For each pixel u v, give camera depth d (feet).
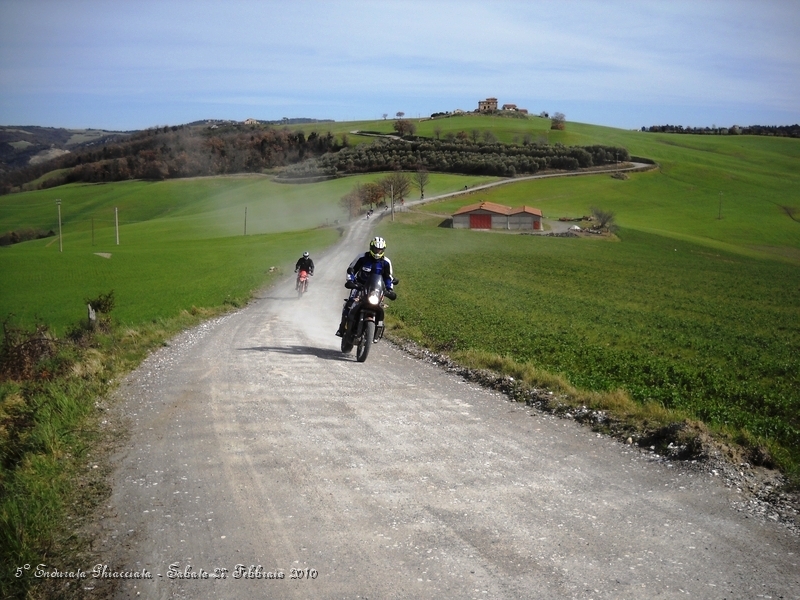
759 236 398.01
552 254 268.41
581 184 542.98
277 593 14.67
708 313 129.08
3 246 389.80
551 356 55.52
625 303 140.36
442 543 16.93
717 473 22.47
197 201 571.69
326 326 68.33
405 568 15.66
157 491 20.52
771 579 15.38
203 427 27.30
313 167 618.85
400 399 32.45
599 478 21.98
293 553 16.43
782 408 43.01
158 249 270.05
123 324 70.54
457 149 632.79
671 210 471.62
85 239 404.16
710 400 43.06
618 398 31.55
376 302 42.78
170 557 16.37
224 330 62.08
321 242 282.15
